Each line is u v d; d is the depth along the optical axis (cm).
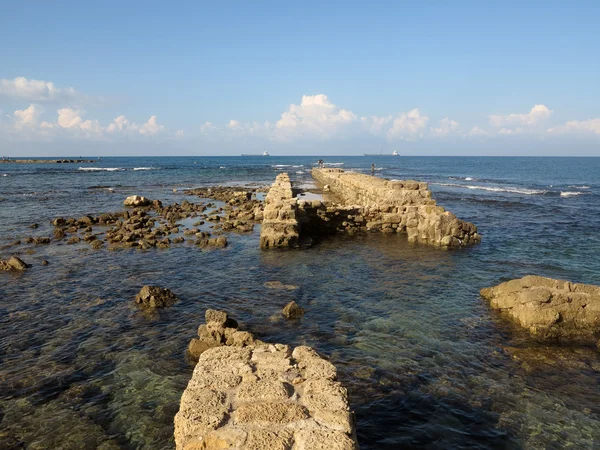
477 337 1077
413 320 1180
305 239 2206
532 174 9656
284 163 18100
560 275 1612
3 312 1254
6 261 1739
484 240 2267
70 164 15462
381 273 1630
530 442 694
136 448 677
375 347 1016
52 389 845
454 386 852
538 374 902
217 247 2100
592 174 9581
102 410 776
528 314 1125
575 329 1102
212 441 469
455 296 1377
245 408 517
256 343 971
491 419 751
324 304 1301
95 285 1509
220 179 7588
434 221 2150
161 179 7519
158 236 2398
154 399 810
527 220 2977
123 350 1010
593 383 870
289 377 599
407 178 8100
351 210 2530
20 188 5488
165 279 1577
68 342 1055
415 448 680
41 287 1487
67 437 703
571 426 733
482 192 5259
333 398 540
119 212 3244
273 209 2114
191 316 1215
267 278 1574
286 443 460
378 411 771
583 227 2691
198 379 591
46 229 2670
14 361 959
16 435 707
